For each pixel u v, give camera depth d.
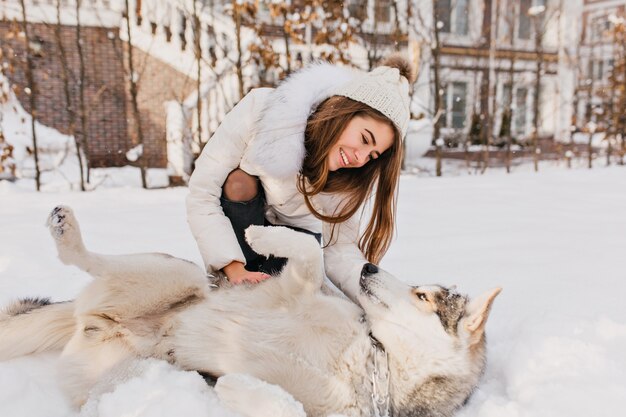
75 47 10.25
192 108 9.36
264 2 9.41
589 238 4.39
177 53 10.38
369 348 2.14
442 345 2.19
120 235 4.40
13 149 8.09
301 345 2.05
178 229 4.69
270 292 2.17
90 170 9.37
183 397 1.80
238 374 1.84
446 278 3.27
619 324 2.31
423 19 12.41
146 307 2.21
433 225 5.02
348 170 2.66
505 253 3.87
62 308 2.37
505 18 14.95
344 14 8.98
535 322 2.45
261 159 2.53
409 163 11.55
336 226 2.78
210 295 2.30
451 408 2.13
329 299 2.19
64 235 2.13
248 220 2.77
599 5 18.89
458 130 14.80
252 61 9.45
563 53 16.31
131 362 2.09
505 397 2.10
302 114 2.48
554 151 14.23
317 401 2.01
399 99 2.43
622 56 14.20
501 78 15.67
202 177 2.63
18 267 3.41
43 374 2.18
